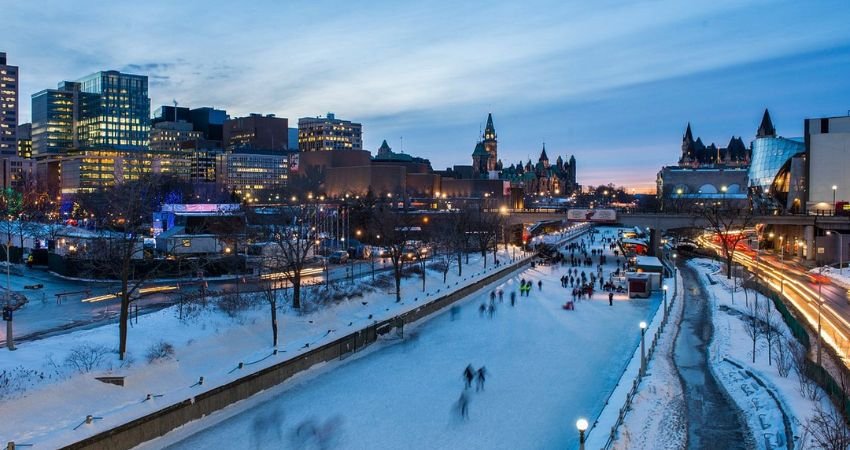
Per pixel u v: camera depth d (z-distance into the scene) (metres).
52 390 42.34
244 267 102.62
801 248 154.88
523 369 62.09
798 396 47.28
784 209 191.75
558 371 61.31
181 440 44.66
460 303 99.19
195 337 57.34
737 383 53.62
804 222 144.50
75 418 41.00
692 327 77.75
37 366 45.38
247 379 53.66
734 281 107.69
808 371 51.25
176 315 62.41
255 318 65.06
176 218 127.75
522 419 48.81
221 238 104.25
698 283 116.50
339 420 48.75
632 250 181.75
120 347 49.62
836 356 56.69
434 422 48.31
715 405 49.38
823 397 46.91
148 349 51.88
